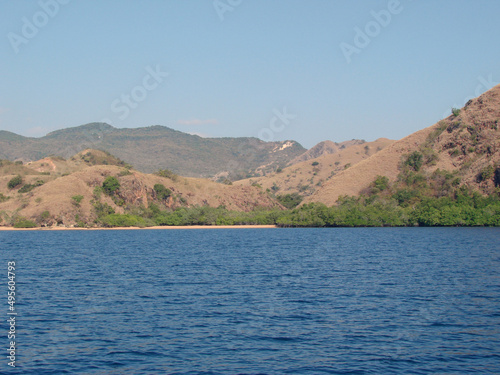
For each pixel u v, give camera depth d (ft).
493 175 475.72
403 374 63.41
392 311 96.22
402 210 470.80
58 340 78.13
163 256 214.90
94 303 106.01
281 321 88.74
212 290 121.60
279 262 186.50
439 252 217.97
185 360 68.59
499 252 214.90
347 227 477.77
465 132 536.01
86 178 540.11
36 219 483.92
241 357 69.62
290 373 63.82
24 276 150.41
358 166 582.35
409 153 562.25
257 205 655.35
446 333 80.69
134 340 77.77
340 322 87.86
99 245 285.43
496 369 65.00
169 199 591.78
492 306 100.22
